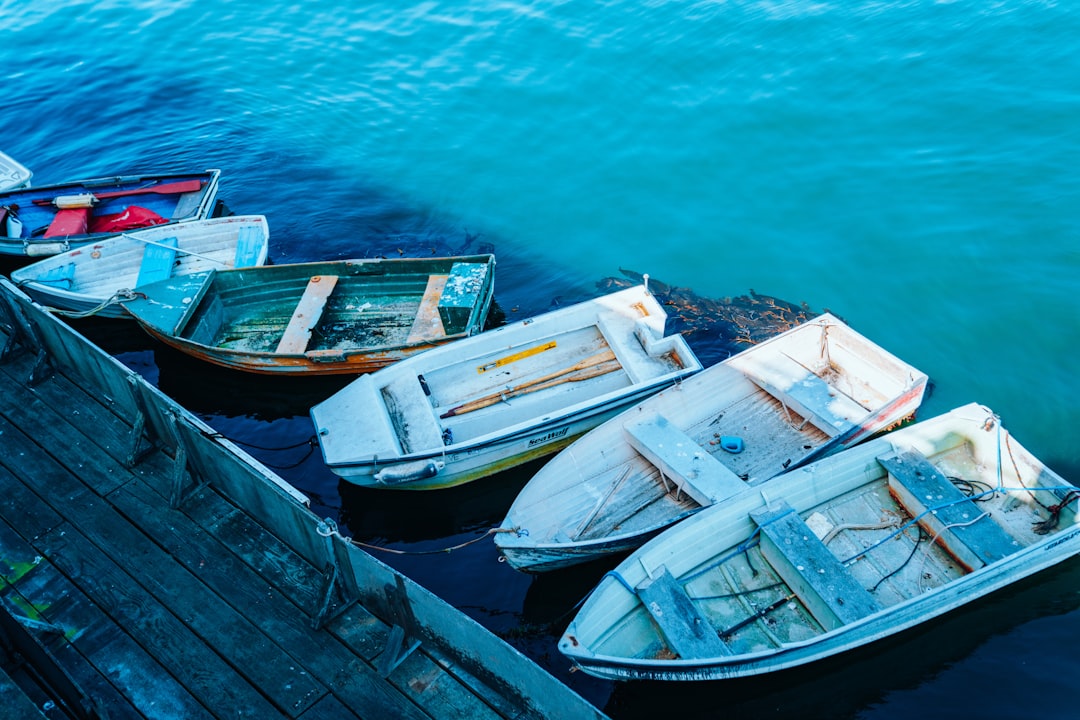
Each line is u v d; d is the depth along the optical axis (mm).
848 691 10336
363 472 12203
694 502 11875
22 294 11070
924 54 21719
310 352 14047
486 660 7492
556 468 11930
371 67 24422
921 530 11258
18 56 26219
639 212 18766
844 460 11492
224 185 20344
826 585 10023
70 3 29281
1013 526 11188
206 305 15383
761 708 10258
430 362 13648
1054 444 13445
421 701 7695
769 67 22172
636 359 13750
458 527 12742
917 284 16328
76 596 8664
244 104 23328
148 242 16469
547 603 11469
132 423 10648
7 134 22578
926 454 12094
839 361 13836
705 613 10344
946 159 18766
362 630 8344
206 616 8461
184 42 26516
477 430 13188
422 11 26750
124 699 7758
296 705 7691
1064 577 11242
